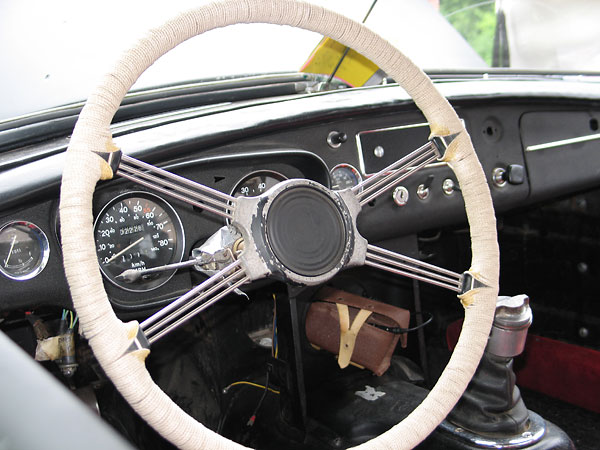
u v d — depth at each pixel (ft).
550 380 6.89
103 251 4.10
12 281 3.65
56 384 1.77
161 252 4.32
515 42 8.50
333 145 4.89
